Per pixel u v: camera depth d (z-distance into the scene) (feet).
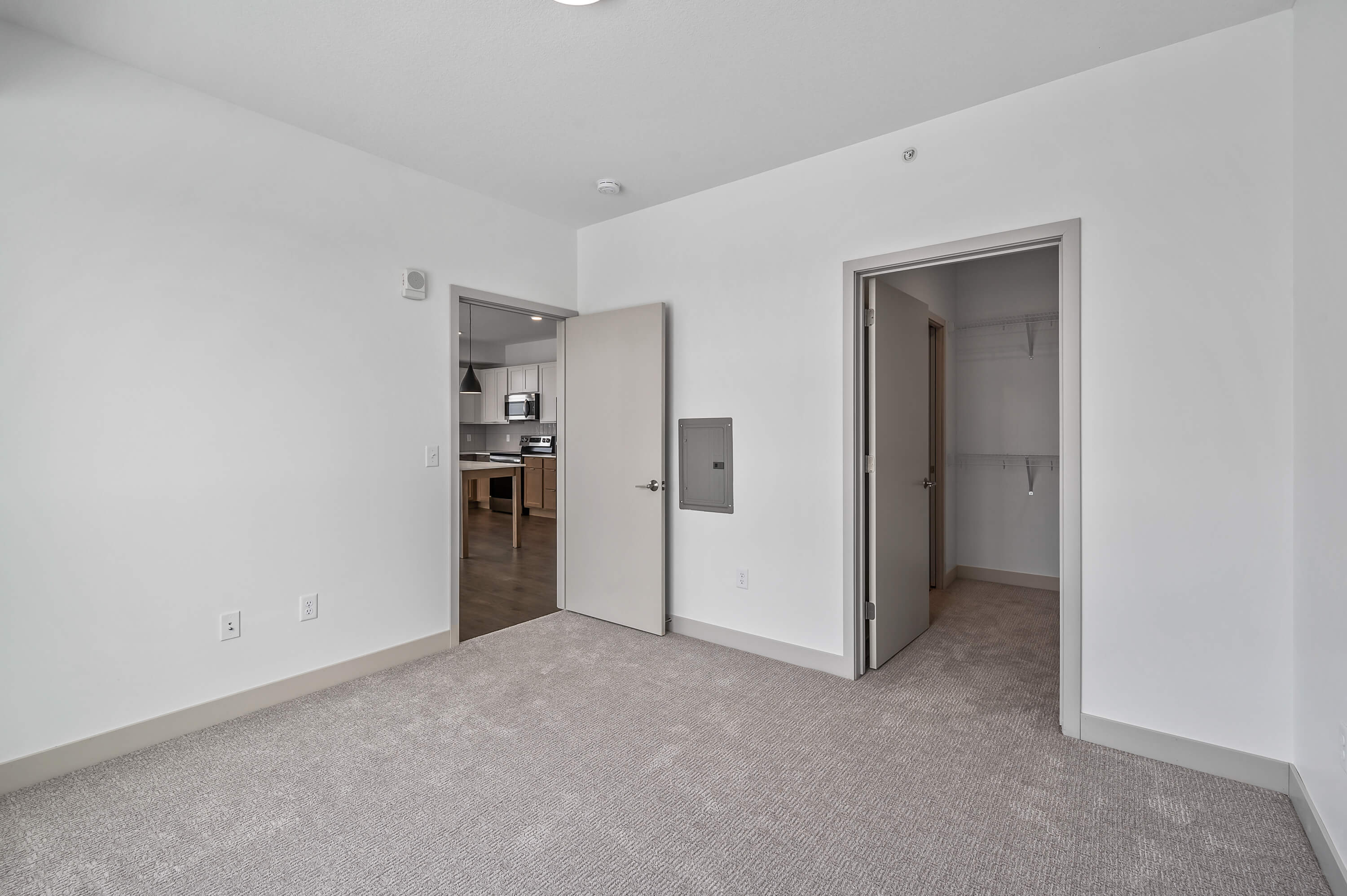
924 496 12.01
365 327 10.00
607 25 6.89
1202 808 6.45
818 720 8.43
